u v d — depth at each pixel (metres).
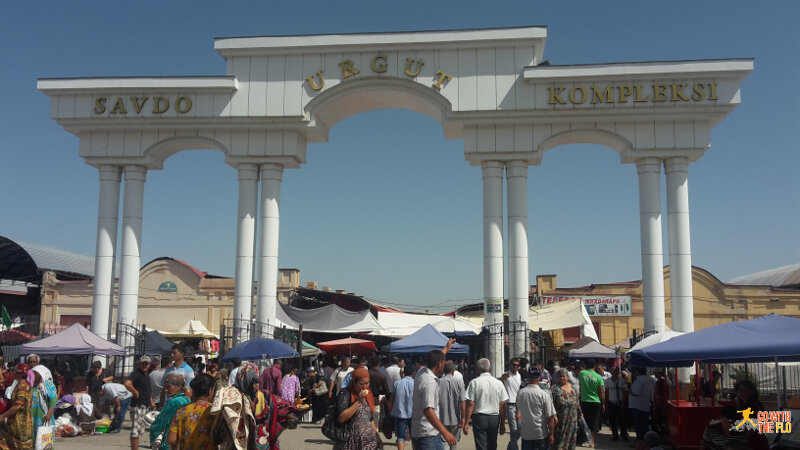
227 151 20.00
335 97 19.59
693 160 19.30
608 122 19.09
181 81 19.66
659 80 18.67
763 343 9.25
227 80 19.56
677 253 18.69
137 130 20.23
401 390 10.84
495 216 19.20
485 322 18.88
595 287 31.05
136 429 11.57
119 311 19.67
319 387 16.61
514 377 11.88
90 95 19.98
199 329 26.88
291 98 19.59
